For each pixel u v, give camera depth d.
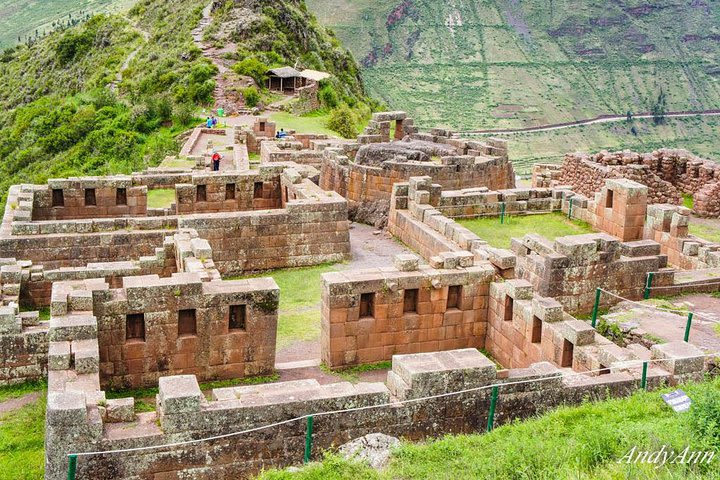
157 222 35.03
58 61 140.50
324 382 24.05
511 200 38.72
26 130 100.62
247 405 17.97
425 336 26.06
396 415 19.11
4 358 24.20
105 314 22.47
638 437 17.11
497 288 26.03
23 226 33.53
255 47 109.75
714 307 27.61
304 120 86.50
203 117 86.25
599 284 28.00
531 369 20.77
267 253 36.31
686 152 51.31
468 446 18.19
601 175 47.91
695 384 20.73
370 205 43.44
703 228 43.31
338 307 24.56
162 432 17.45
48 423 16.91
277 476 16.94
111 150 83.94
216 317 23.41
